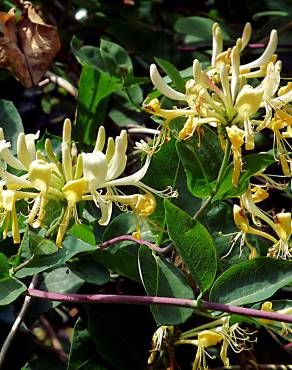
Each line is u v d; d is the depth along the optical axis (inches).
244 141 16.2
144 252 15.7
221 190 16.8
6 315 19.0
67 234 16.5
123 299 15.3
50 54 21.0
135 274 18.2
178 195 18.0
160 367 19.3
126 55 22.1
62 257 15.9
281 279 15.6
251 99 15.7
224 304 15.5
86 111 21.2
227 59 17.4
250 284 15.6
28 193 15.6
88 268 17.8
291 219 17.3
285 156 16.6
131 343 18.5
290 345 21.9
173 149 18.2
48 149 15.7
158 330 17.8
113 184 15.8
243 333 19.5
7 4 23.4
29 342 20.1
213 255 15.5
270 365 20.9
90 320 18.2
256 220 17.9
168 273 15.7
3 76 23.3
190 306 15.1
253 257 17.1
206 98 16.2
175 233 15.5
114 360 18.1
